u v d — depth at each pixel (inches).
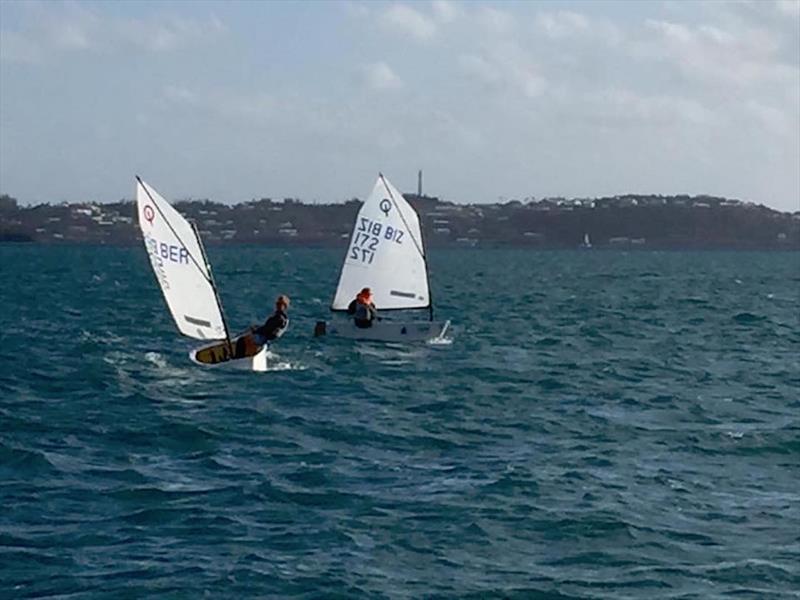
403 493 954.7
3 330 2180.1
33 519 871.1
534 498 943.0
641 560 804.6
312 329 2235.5
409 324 1991.9
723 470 1061.8
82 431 1181.1
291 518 882.1
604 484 994.7
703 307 3225.9
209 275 1647.4
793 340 2283.5
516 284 4549.7
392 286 2003.0
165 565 776.9
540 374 1668.3
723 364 1863.9
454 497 942.4
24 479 982.4
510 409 1359.5
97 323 2347.4
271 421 1248.2
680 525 884.6
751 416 1347.2
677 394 1507.1
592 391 1517.0
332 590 737.6
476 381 1584.6
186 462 1058.1
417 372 1654.8
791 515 916.0
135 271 5187.0
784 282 5103.3
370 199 1993.1
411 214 1985.7
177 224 1627.7
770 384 1632.6
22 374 1558.8
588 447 1146.7
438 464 1065.5
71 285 3858.3
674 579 770.2
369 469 1040.8
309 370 1643.7
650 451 1135.0
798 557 816.9
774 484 1014.4
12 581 748.0
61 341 1983.3
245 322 2551.7
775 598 741.9
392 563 789.9
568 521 881.5
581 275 5634.8
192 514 887.1
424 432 1213.1
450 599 729.6
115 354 1795.0
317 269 5969.5
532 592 743.7
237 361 1632.6
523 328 2413.9
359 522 873.5
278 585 745.0
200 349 1654.8
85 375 1552.7
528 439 1187.3
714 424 1286.9
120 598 722.8
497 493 956.0
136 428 1197.1
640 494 967.0
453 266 7042.3
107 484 971.3
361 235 1996.8
